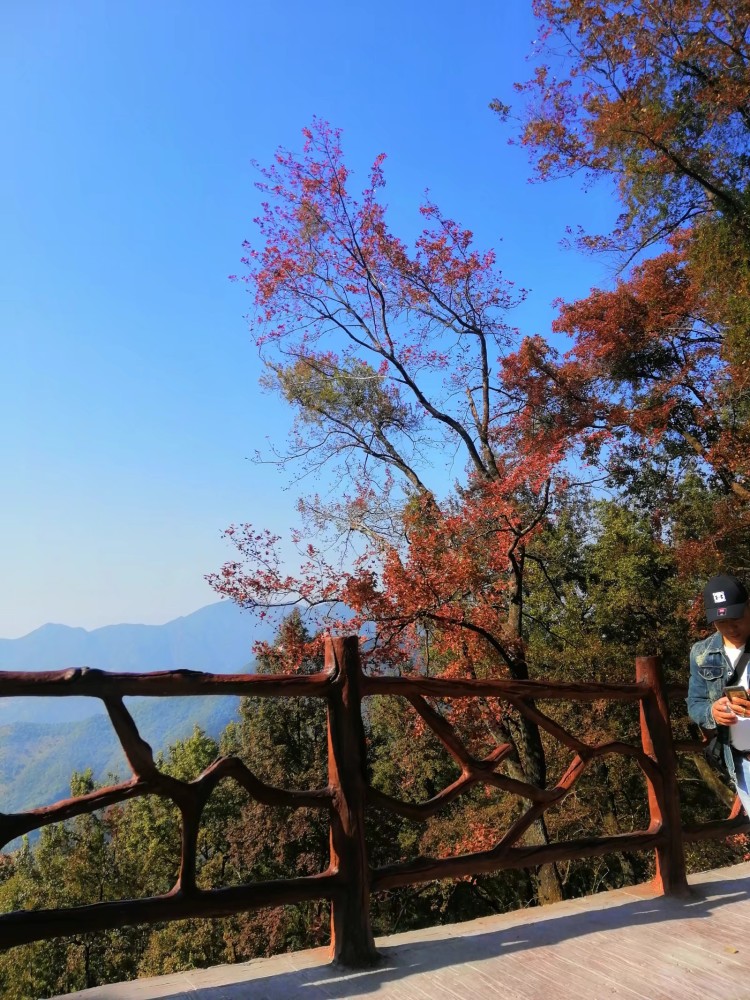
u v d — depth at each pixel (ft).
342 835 9.54
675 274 54.19
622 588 66.64
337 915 9.53
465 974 9.11
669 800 12.73
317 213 52.13
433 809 10.21
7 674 7.59
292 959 9.82
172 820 107.76
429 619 39.86
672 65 41.68
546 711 56.44
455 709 38.45
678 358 56.29
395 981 8.91
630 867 62.13
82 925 7.74
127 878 109.60
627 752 12.43
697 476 59.41
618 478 61.11
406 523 43.80
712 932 10.52
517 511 41.98
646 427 50.47
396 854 79.05
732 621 10.26
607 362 56.29
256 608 39.14
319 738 97.91
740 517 47.88
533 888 52.95
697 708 10.96
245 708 102.17
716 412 50.75
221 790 105.81
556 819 54.44
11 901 111.65
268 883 9.01
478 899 79.20
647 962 9.45
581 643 64.13
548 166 48.93
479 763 10.85
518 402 53.11
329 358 54.03
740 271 42.06
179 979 9.10
